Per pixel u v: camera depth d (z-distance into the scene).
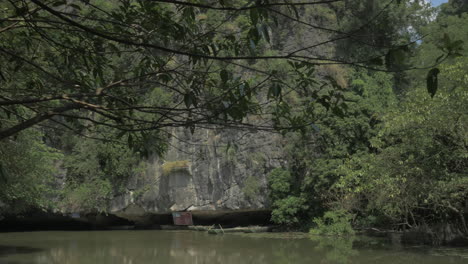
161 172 39.09
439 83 20.42
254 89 3.77
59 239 31.69
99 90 3.82
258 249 24.05
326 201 33.22
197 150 38.56
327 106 3.73
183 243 28.12
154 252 23.38
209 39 4.39
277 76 3.81
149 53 4.45
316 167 31.66
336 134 31.44
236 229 37.53
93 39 4.51
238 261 19.66
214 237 32.38
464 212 22.58
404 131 19.61
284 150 35.69
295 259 19.72
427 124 18.55
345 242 26.28
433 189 19.02
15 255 21.91
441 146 18.84
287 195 35.50
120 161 37.91
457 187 18.67
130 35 4.29
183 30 4.29
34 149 23.75
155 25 4.27
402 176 19.66
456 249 21.20
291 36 39.06
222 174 37.69
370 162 21.52
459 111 17.69
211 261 19.81
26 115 14.04
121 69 4.94
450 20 36.56
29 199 25.59
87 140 37.12
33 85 5.00
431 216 26.48
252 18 3.03
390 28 39.69
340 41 39.25
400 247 22.59
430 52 32.19
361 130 31.41
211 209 38.06
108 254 22.61
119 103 4.79
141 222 45.31
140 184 39.34
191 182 38.53
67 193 38.16
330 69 36.69
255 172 36.69
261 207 36.59
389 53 2.84
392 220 28.69
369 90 35.47
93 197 38.25
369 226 31.50
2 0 5.67
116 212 39.75
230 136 37.41
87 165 37.62
